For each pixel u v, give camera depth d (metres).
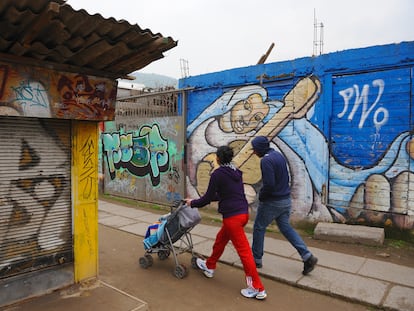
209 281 4.32
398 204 5.51
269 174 4.18
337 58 5.96
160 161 8.72
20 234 3.41
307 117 6.31
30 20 2.48
